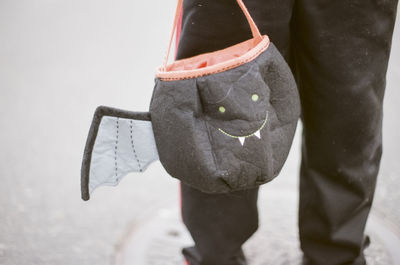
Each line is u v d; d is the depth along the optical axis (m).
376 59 1.45
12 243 2.23
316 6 1.36
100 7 7.18
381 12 1.39
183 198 1.66
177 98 1.26
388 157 3.03
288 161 3.08
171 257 2.11
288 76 1.35
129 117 1.31
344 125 1.51
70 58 5.40
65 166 3.12
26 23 6.72
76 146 3.42
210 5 1.35
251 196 1.65
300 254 2.08
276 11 1.36
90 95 4.36
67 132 3.65
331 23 1.38
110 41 5.88
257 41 1.33
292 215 2.42
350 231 1.67
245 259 1.85
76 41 5.95
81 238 2.29
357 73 1.44
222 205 1.62
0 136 3.56
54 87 4.57
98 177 1.35
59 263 2.09
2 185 2.84
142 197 2.70
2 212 2.53
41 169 3.06
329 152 1.57
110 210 2.56
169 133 1.28
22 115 3.95
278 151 1.36
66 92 4.44
